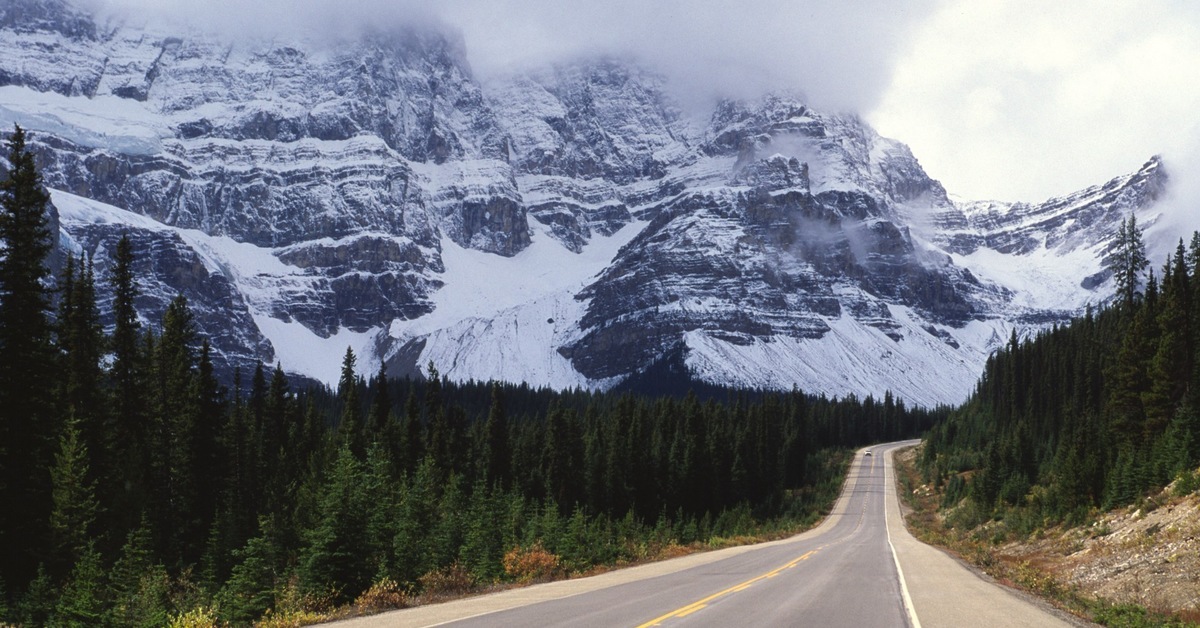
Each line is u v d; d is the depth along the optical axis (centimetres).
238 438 8100
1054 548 5697
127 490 6012
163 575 4038
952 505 12381
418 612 2297
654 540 7019
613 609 2234
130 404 6419
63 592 3728
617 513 11638
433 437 10781
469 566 4497
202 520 6962
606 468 11900
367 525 3195
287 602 2992
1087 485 7162
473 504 7038
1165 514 4656
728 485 13550
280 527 5606
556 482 11575
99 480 5753
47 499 4419
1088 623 2438
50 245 4441
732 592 2653
